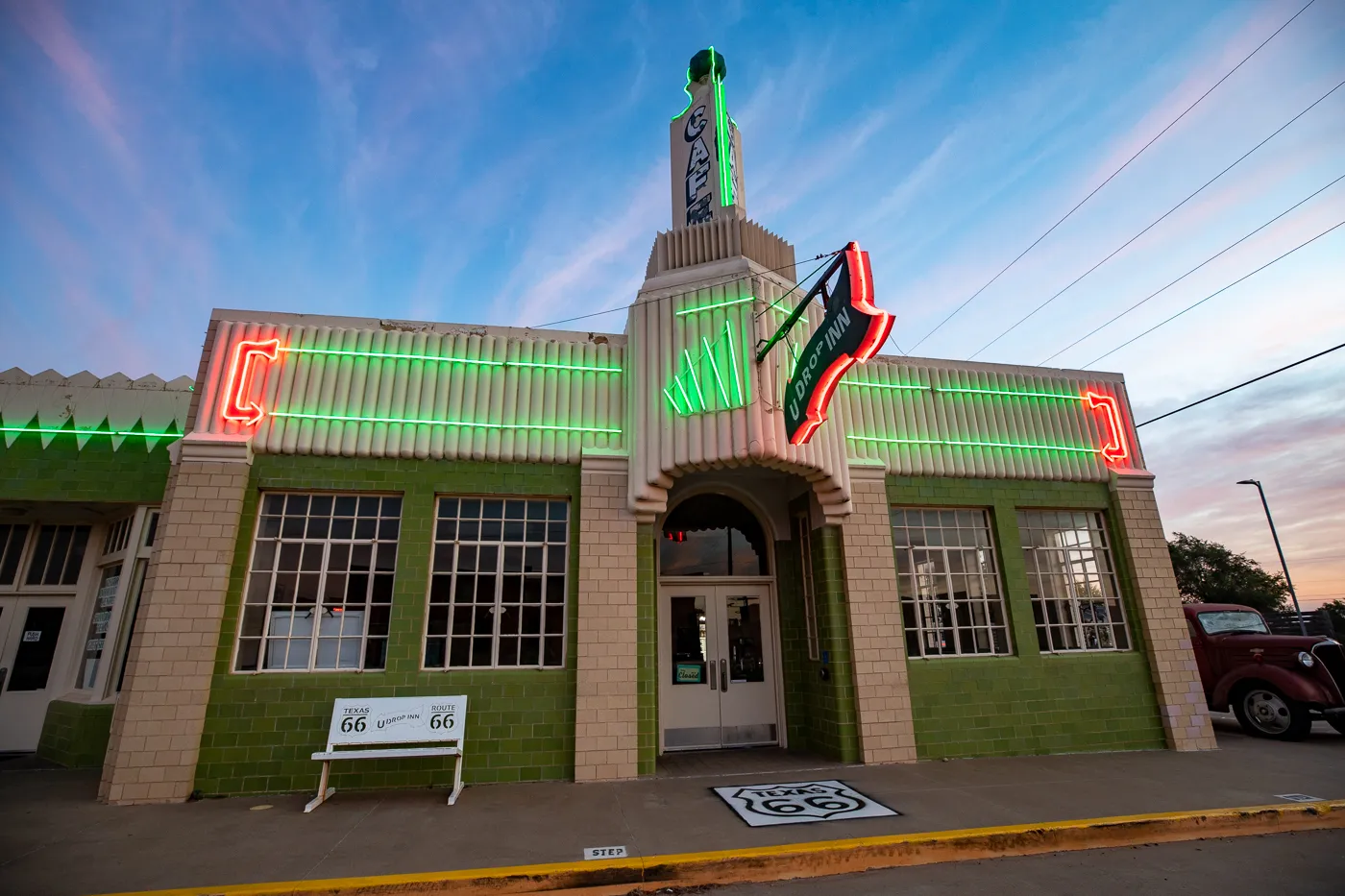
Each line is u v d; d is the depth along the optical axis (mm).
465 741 7781
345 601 8086
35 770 8430
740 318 8711
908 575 9672
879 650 8992
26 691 9453
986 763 8570
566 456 8867
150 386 9523
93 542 10023
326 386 8555
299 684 7648
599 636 8227
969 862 5559
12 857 5359
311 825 6203
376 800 7062
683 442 8523
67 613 9797
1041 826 5965
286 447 8258
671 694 9555
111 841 5758
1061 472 10516
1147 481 10711
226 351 8461
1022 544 10305
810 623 9734
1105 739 9445
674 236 9734
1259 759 8758
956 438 10227
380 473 8414
